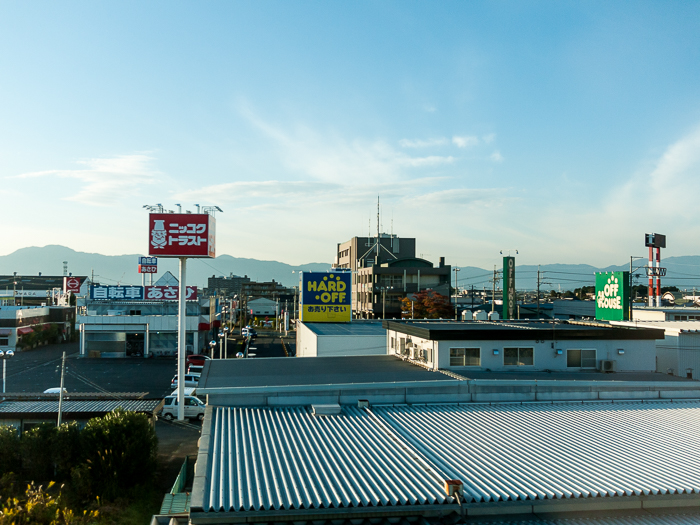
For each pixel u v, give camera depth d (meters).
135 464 21.05
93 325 67.88
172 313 72.56
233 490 10.45
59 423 24.55
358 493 10.42
